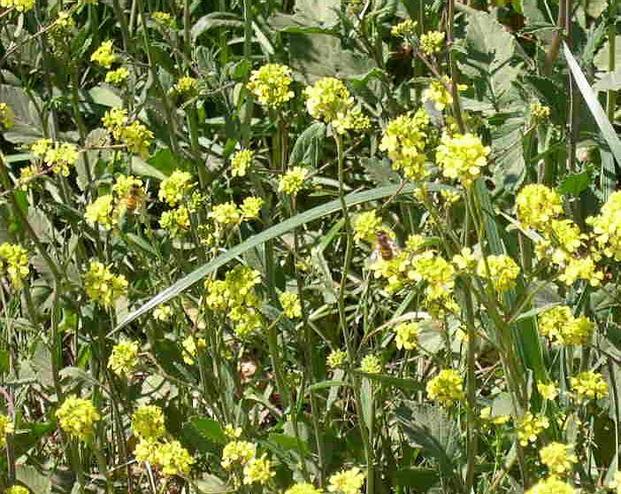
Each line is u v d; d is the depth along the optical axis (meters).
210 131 5.95
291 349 4.69
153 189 5.62
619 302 3.73
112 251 4.87
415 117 4.42
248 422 3.98
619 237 2.91
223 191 5.29
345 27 5.66
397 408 3.61
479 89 5.12
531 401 3.76
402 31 4.81
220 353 3.93
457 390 3.29
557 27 4.48
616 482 2.86
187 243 5.02
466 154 2.85
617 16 5.09
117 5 5.35
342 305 3.57
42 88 6.13
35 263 4.16
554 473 3.07
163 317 4.07
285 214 4.95
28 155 5.30
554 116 4.67
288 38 5.65
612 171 4.66
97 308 4.18
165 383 4.49
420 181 3.07
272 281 4.36
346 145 5.70
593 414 3.96
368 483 3.54
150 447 3.34
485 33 5.15
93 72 6.44
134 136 4.04
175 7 6.32
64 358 5.02
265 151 5.73
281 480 3.92
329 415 4.05
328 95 3.27
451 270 2.96
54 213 5.26
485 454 3.81
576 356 4.13
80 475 3.71
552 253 3.05
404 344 3.59
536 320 3.70
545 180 4.68
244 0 5.25
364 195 3.88
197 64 5.67
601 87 4.52
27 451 4.20
